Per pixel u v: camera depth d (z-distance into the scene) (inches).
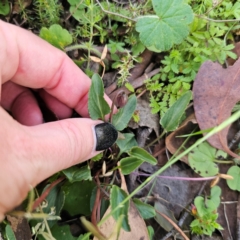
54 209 4.8
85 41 5.8
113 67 5.5
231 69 5.2
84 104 5.2
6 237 4.7
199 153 5.4
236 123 5.6
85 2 5.1
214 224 5.1
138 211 4.9
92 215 4.6
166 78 5.5
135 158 4.8
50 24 5.7
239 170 5.4
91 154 4.5
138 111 5.4
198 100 5.2
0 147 3.4
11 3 5.7
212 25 5.5
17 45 4.4
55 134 3.9
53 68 4.8
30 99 5.1
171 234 5.4
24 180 3.6
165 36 5.0
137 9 5.4
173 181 5.6
